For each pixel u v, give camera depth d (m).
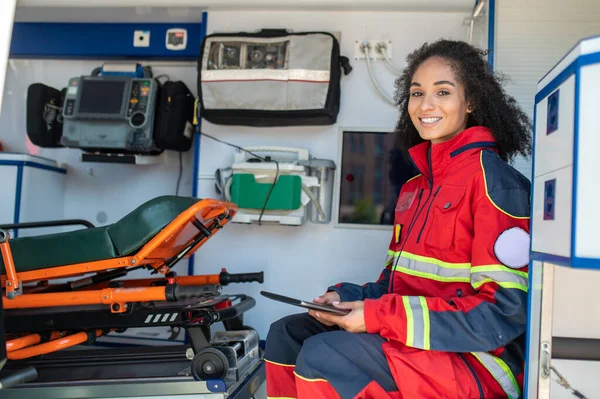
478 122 2.06
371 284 2.20
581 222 1.28
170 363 2.58
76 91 3.66
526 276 1.65
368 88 3.49
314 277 3.48
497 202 1.71
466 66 1.98
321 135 3.52
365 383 1.65
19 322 2.40
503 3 3.22
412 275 1.87
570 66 1.35
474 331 1.61
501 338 1.61
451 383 1.60
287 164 3.25
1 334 1.89
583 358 2.40
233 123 3.50
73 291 2.54
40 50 4.10
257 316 3.50
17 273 2.36
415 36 3.48
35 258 2.35
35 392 2.26
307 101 3.24
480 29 3.42
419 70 2.03
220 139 3.61
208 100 3.34
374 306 1.69
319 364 1.68
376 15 3.51
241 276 2.82
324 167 3.35
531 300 1.58
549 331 1.56
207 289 2.33
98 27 4.06
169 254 2.62
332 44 3.27
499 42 3.22
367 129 3.47
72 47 4.08
